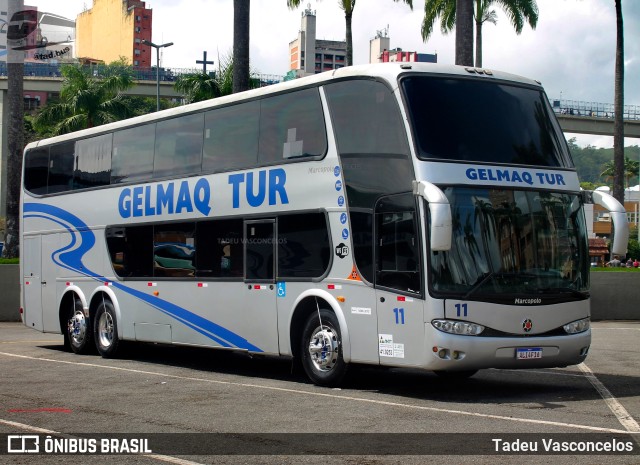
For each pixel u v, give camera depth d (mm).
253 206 14375
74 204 19234
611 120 77562
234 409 10766
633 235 100562
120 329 17688
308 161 13328
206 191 15453
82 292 18859
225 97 15336
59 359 17750
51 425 9695
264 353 14125
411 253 11641
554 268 12156
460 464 7574
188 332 15875
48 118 48375
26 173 21062
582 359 12297
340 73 12969
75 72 48406
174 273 16219
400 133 11883
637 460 7699
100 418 10141
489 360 11492
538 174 12367
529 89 12992
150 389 12797
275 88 14172
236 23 24453
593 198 12617
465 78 12477
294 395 12047
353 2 37406
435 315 11359
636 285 28000
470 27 26547
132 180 17547
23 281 20953
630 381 13594
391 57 83000
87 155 19047
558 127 13086
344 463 7656
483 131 12211
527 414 10219
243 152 14711
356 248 12430
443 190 11602
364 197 12359
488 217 11805
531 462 7633
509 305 11672
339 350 12766
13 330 25562
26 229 20891
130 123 17781
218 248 15133
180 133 16328
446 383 13547
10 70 29172
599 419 9828
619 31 34562
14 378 14289
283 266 13711
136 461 7871
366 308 12250
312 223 13203
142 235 17141
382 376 14539
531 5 46688
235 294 14695
